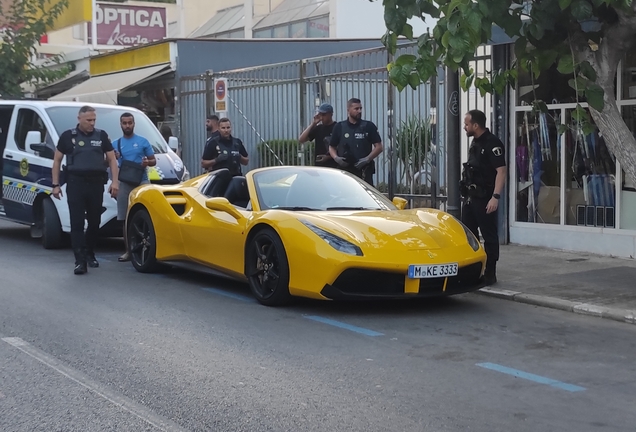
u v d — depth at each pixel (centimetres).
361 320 711
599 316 734
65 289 855
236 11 2831
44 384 522
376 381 528
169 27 3150
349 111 1075
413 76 766
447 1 748
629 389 514
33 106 1228
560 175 1125
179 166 1217
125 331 666
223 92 1542
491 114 1190
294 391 506
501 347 621
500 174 840
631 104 1039
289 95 1491
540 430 438
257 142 1584
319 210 805
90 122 952
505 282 878
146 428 442
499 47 1148
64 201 1134
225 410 470
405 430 437
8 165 1239
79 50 2450
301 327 682
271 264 762
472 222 877
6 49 2148
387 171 1298
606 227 1076
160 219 924
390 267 698
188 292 843
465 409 472
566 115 1112
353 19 2334
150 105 2069
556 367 566
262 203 805
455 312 752
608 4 705
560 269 959
